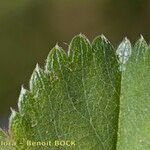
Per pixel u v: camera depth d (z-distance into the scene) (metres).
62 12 0.13
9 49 0.12
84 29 0.13
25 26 0.13
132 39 0.12
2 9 0.13
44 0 0.13
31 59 0.12
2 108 0.11
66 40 0.13
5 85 0.12
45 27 0.13
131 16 0.12
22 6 0.13
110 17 0.13
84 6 0.13
